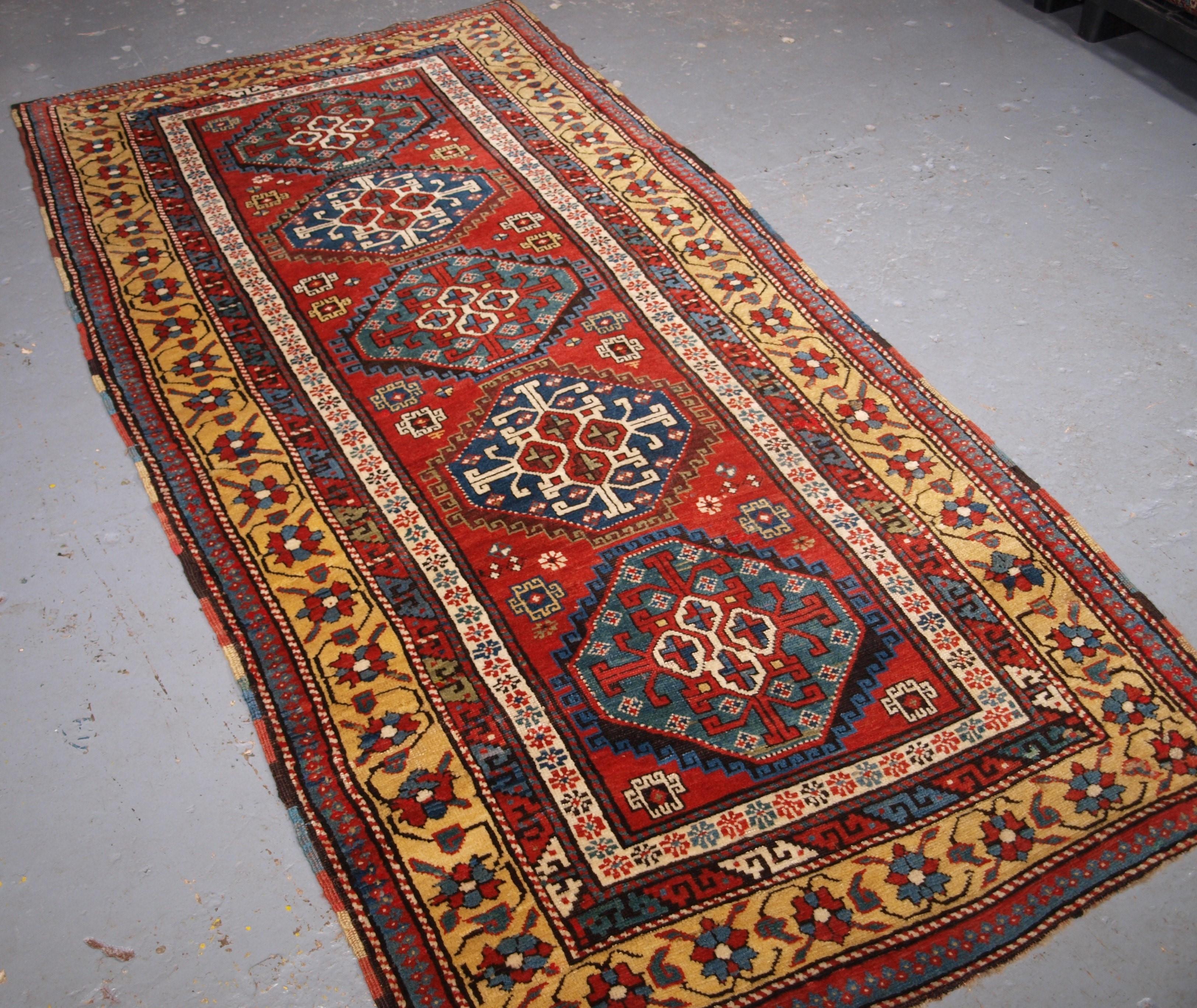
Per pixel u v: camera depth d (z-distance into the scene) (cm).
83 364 326
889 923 205
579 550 270
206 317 339
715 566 264
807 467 284
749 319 325
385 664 250
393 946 207
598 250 352
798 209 361
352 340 329
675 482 284
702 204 364
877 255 342
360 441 300
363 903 213
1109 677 237
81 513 286
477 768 231
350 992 203
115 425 307
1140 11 389
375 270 351
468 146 397
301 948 208
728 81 418
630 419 300
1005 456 281
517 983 201
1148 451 280
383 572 268
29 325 339
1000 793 221
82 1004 203
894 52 425
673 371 312
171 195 385
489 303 337
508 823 223
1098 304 320
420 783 229
